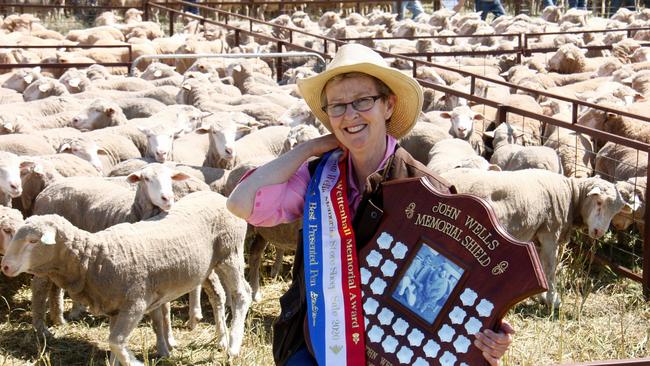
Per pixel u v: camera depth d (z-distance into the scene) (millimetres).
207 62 17484
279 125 11719
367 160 3400
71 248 5973
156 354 6797
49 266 6039
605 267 8766
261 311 7781
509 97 13648
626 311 7734
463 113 11711
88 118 11641
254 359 6613
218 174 9023
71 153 9516
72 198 7738
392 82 3385
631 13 29344
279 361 3461
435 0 33188
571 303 7895
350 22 29375
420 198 3164
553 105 13164
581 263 8703
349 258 3229
